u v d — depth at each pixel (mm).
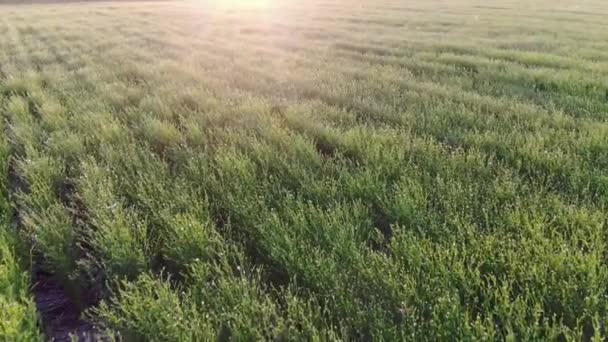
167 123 6391
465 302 2846
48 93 8648
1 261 3479
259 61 11727
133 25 22281
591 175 4379
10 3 58375
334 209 3883
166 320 2705
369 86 8648
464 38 16000
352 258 3229
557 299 2805
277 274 3324
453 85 8930
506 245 3297
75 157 5562
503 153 5141
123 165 5285
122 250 3402
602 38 15336
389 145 5418
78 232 4082
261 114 6711
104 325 2877
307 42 15500
